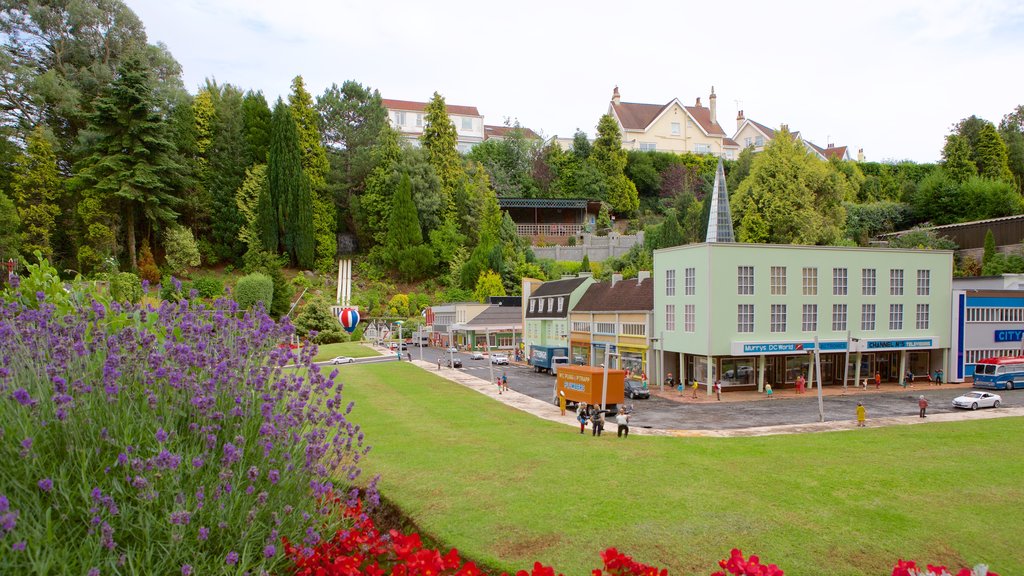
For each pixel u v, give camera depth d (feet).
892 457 66.95
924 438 79.20
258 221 259.60
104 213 200.03
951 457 67.05
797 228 216.95
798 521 46.50
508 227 298.56
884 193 301.43
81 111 221.66
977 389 137.59
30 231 191.52
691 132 395.75
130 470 21.07
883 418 99.09
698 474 59.00
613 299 167.63
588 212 343.67
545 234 327.26
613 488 54.29
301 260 269.23
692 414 104.88
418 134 406.00
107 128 207.41
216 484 22.50
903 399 121.70
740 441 77.51
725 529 44.83
